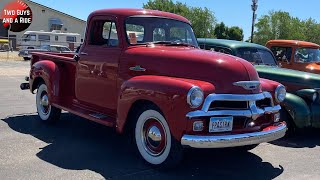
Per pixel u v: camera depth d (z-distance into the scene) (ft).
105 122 18.21
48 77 22.68
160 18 19.72
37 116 26.23
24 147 18.75
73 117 26.12
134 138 17.12
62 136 21.04
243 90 15.51
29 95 35.94
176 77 16.08
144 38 18.83
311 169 17.19
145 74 17.11
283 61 36.47
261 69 24.95
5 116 25.90
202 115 14.48
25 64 85.87
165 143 15.57
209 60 15.75
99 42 19.83
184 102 14.43
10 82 46.93
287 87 23.20
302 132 23.66
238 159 18.31
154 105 15.80
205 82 15.28
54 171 15.61
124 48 18.29
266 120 17.01
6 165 16.12
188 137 14.40
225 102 15.31
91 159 17.24
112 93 18.67
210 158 18.24
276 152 19.81
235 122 15.62
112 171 15.81
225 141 14.74
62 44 138.62
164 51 17.15
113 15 19.11
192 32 21.13
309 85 22.35
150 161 16.25
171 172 15.94
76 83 21.33
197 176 15.70
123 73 18.03
